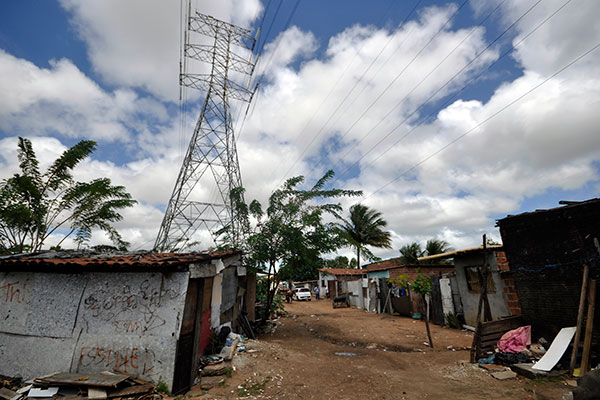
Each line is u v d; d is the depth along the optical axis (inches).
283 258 486.3
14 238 441.1
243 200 626.2
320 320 650.2
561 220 276.8
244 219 572.1
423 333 478.3
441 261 978.1
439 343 401.7
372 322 607.2
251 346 322.3
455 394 212.5
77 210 477.1
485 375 244.7
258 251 482.0
